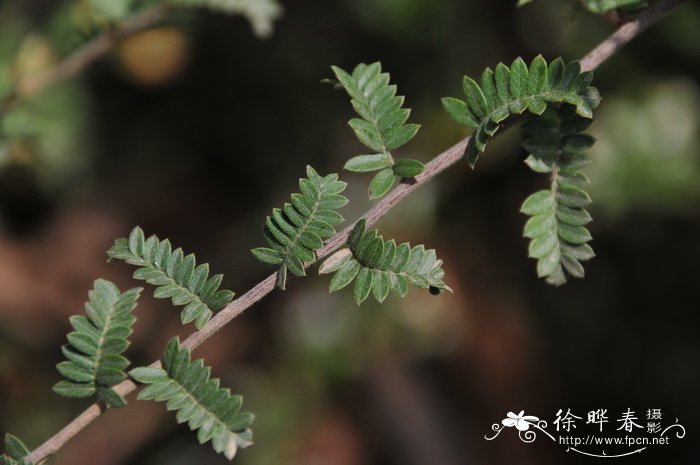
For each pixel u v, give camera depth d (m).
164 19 3.04
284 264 1.60
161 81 5.07
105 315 1.60
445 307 4.92
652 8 1.91
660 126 4.49
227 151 5.35
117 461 4.67
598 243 4.75
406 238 4.93
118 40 3.03
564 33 4.61
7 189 5.20
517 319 4.94
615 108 4.52
